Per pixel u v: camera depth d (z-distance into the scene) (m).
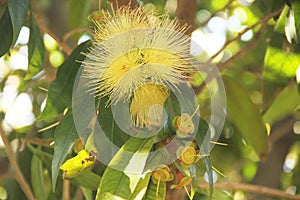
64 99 1.02
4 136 1.19
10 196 1.32
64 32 1.68
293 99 1.34
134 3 1.03
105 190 0.94
